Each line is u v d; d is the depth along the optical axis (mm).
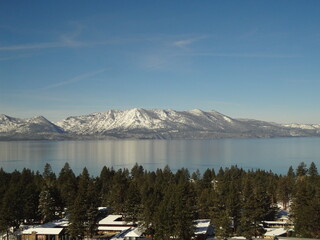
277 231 111812
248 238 104875
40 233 111438
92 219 113812
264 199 124938
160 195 130000
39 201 133500
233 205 114125
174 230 101312
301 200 112500
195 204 133375
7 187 146875
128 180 184000
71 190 146250
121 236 108312
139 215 118938
